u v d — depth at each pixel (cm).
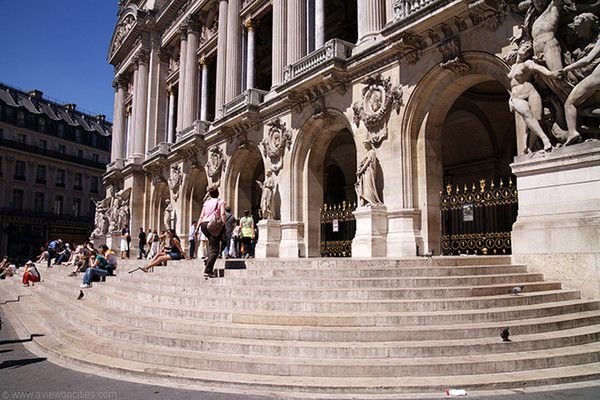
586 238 899
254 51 2345
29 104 5325
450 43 1282
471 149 1850
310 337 676
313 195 1848
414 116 1404
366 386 555
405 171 1400
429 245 1356
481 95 1669
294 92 1803
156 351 687
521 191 1031
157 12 3475
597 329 735
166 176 3102
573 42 976
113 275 1441
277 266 1066
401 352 625
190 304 882
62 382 612
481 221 1672
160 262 1416
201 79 2903
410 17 1315
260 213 1981
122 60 4028
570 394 539
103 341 776
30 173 5119
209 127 2547
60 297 1428
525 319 741
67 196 5506
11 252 4897
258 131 2114
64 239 5350
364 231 1411
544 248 964
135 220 3356
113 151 4022
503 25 1177
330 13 2445
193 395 554
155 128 3391
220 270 1040
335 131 1805
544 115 997
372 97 1518
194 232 2016
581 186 927
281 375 605
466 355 630
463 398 531
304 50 1964
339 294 801
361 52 1551
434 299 768
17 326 1130
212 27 2834
